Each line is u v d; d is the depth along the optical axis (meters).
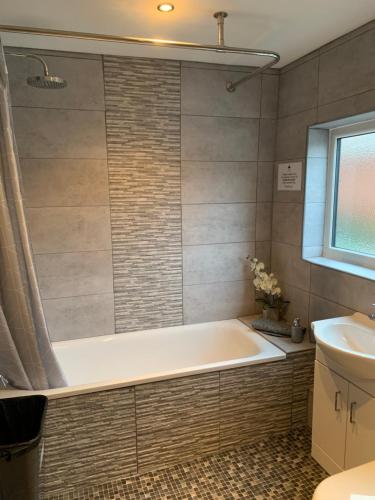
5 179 1.87
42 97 2.45
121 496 2.03
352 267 2.46
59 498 2.03
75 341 2.73
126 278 2.81
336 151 2.63
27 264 1.95
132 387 2.11
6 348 1.94
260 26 2.10
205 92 2.77
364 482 1.32
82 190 2.61
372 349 1.98
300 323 2.81
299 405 2.53
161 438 2.21
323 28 2.14
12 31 1.71
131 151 2.67
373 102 2.06
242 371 2.34
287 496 2.00
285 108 2.85
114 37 1.78
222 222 2.98
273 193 3.06
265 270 3.17
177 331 2.93
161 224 2.82
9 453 1.65
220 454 2.34
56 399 2.00
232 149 2.91
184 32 2.19
